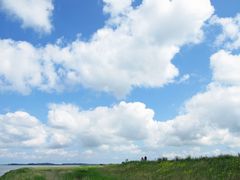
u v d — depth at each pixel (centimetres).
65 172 4062
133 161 4478
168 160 3906
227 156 3291
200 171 3031
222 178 2659
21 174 3894
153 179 3144
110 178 3353
